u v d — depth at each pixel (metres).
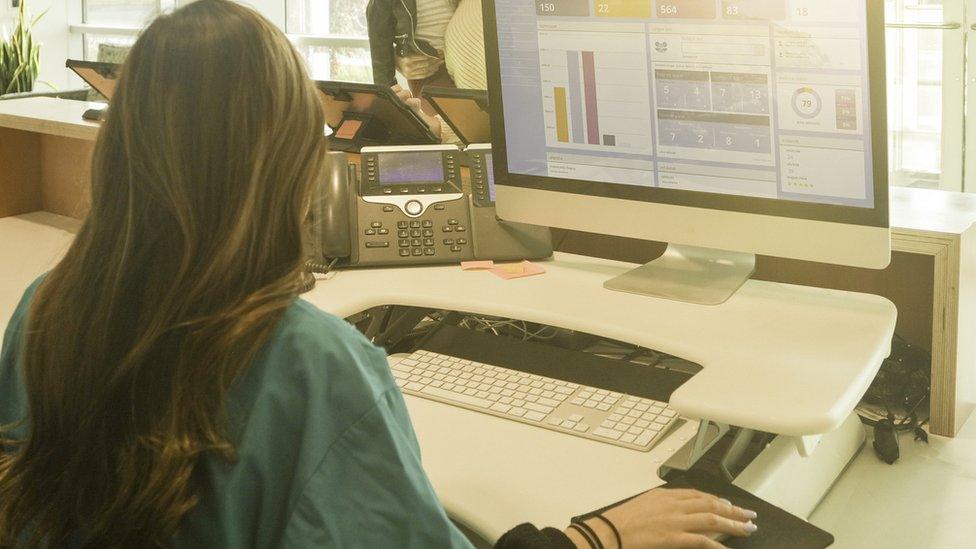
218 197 0.71
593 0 1.41
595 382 1.31
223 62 0.72
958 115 3.80
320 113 0.77
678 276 1.47
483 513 1.02
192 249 0.71
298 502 0.69
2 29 7.26
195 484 0.70
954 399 1.32
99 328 0.71
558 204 1.52
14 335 0.85
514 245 1.61
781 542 0.94
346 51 5.88
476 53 3.21
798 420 1.01
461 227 1.61
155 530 0.68
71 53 7.79
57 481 0.73
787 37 1.27
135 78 0.73
